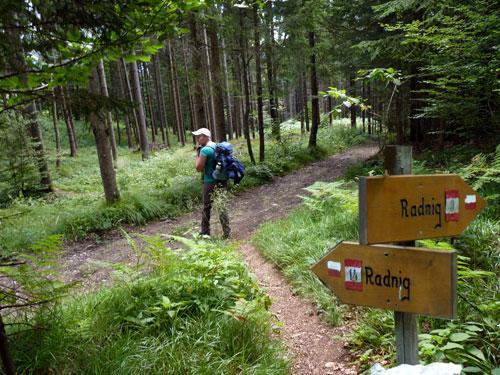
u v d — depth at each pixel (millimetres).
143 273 4363
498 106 5363
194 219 8883
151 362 2719
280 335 3596
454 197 2025
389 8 6430
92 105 2443
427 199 1966
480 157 4930
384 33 10266
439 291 1793
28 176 12516
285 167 14359
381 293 1946
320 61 15539
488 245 3881
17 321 3053
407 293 1873
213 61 12148
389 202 1887
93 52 2578
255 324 3361
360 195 1869
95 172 18312
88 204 10469
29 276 2977
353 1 10586
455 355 2512
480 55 4793
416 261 1834
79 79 2803
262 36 12422
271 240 5941
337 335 3469
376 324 3344
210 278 3893
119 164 19109
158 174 14383
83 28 2297
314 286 4238
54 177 16922
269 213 8648
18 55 2150
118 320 3229
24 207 9961
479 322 2896
